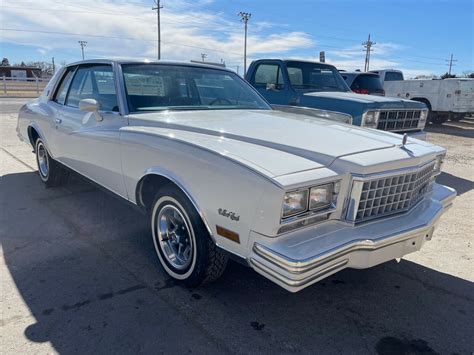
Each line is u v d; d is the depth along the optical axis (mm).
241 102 4117
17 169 6371
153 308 2709
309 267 2076
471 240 4039
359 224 2408
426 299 2938
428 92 14930
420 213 2744
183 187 2664
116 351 2293
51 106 4801
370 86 11797
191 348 2338
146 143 2955
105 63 3762
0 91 28688
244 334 2480
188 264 2875
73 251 3535
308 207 2225
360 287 3080
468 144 10977
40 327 2484
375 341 2459
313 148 2516
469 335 2537
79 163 4113
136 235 3900
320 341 2441
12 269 3193
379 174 2391
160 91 3654
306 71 7227
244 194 2244
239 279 3111
